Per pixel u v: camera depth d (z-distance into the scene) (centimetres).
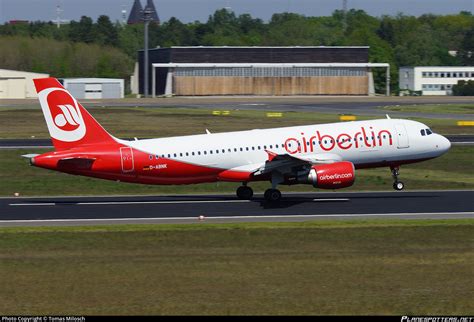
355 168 18175
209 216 15588
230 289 10400
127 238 13388
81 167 16812
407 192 18925
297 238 13300
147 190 19712
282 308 9638
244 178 17488
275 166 17162
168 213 15975
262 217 15412
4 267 11525
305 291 10312
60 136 16838
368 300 9938
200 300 9950
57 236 13562
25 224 14850
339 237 13375
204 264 11631
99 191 19650
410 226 14188
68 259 11988
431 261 11781
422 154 18438
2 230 14088
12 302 9894
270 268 11400
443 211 15988
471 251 12412
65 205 17188
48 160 16662
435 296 10112
